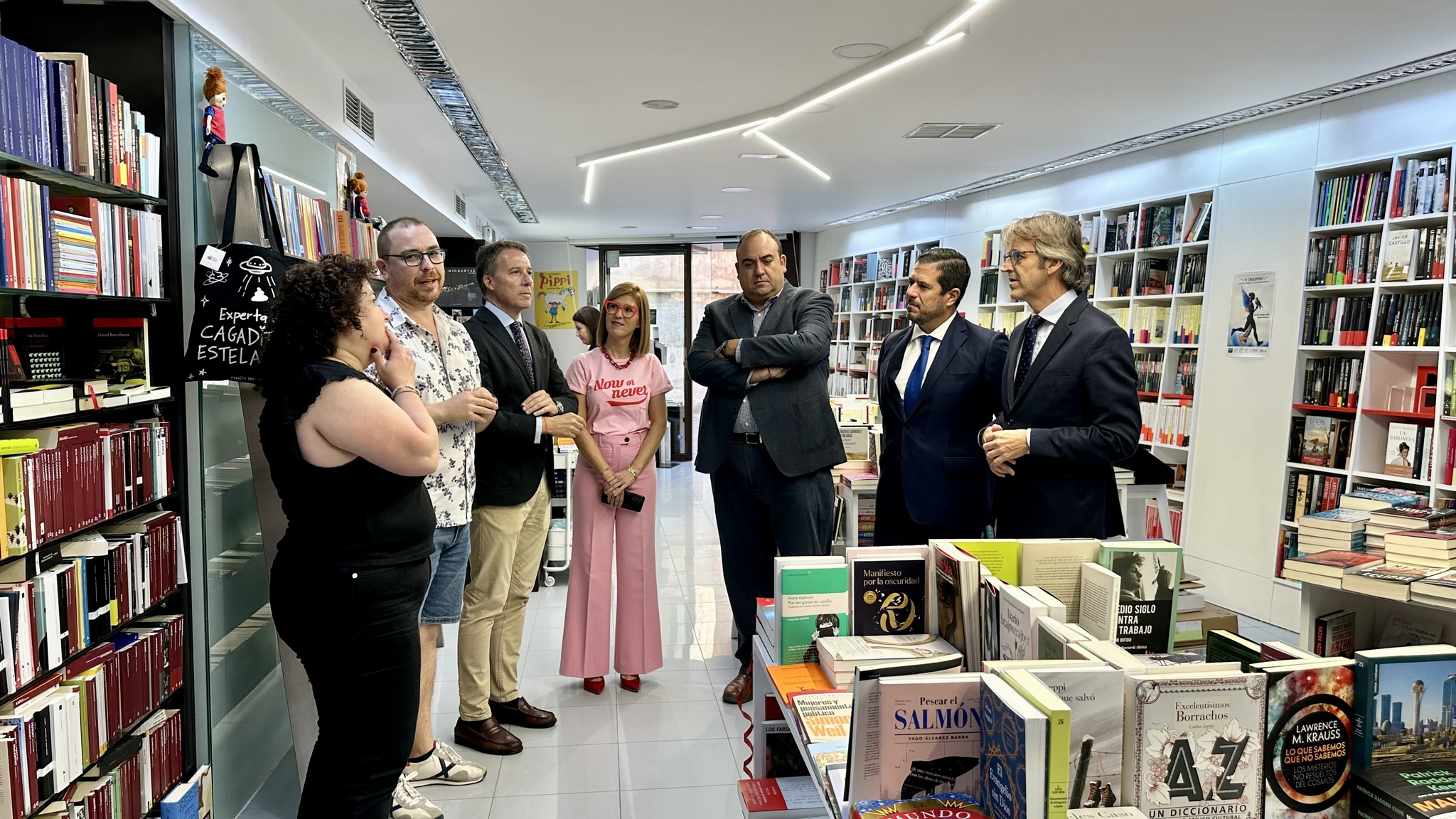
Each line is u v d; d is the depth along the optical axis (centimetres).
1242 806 124
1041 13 337
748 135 557
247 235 246
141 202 235
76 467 205
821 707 169
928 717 136
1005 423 254
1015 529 243
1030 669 126
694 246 1206
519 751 312
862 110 496
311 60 364
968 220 841
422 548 191
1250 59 397
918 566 188
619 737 324
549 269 1248
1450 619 254
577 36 363
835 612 199
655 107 486
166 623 241
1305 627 270
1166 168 593
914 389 294
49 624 194
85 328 225
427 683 284
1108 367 229
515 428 297
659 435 358
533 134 559
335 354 182
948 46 376
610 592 362
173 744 244
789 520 336
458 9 331
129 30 234
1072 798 122
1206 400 551
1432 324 426
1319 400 484
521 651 417
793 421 329
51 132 194
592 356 352
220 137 247
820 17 343
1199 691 122
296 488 177
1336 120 471
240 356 226
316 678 186
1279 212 504
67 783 195
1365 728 129
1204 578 548
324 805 187
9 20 232
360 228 376
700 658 413
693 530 718
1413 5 328
